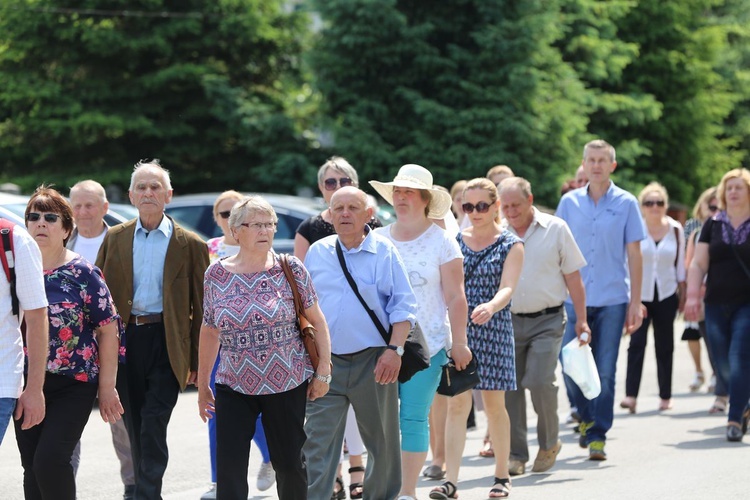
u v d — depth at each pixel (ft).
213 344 48.67
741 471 65.92
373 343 52.54
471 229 64.64
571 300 72.18
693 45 258.16
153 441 54.90
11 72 213.05
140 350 56.34
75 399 47.19
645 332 94.63
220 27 217.15
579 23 230.89
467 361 56.65
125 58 213.87
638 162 252.62
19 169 217.97
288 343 47.37
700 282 80.94
